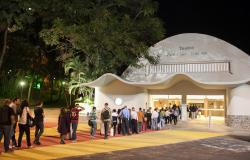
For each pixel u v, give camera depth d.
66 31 32.84
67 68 37.34
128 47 34.41
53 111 48.69
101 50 35.38
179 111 31.73
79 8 34.12
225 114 30.05
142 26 36.31
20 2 30.67
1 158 12.62
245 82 27.52
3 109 13.48
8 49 46.03
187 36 32.16
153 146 16.89
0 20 32.03
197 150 15.77
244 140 19.98
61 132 16.92
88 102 36.12
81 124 29.86
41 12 35.06
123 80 30.56
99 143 17.62
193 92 31.55
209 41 31.28
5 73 53.03
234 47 30.53
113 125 21.27
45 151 14.53
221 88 29.80
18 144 15.02
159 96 32.81
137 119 23.05
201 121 31.67
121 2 35.94
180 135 22.23
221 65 30.58
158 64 32.91
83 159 12.95
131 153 14.60
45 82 67.94
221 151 15.57
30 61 50.38
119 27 34.78
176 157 13.77
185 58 31.89
